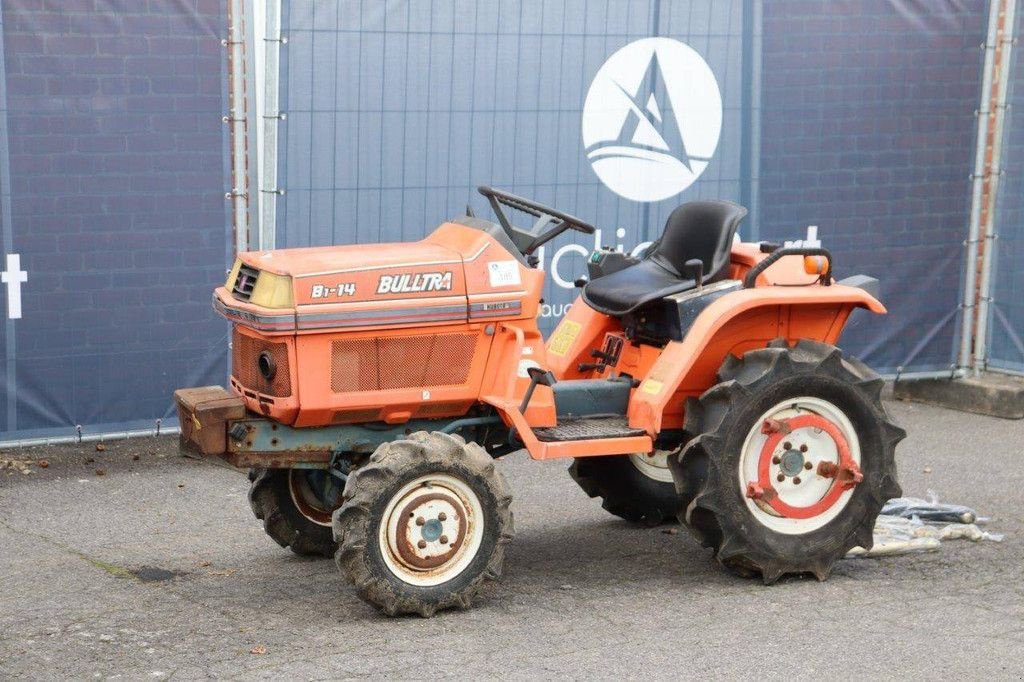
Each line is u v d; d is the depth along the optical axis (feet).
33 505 23.59
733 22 29.09
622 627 17.75
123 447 27.25
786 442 19.49
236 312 18.69
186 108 25.75
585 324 21.66
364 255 18.99
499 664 16.44
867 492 19.80
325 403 18.42
